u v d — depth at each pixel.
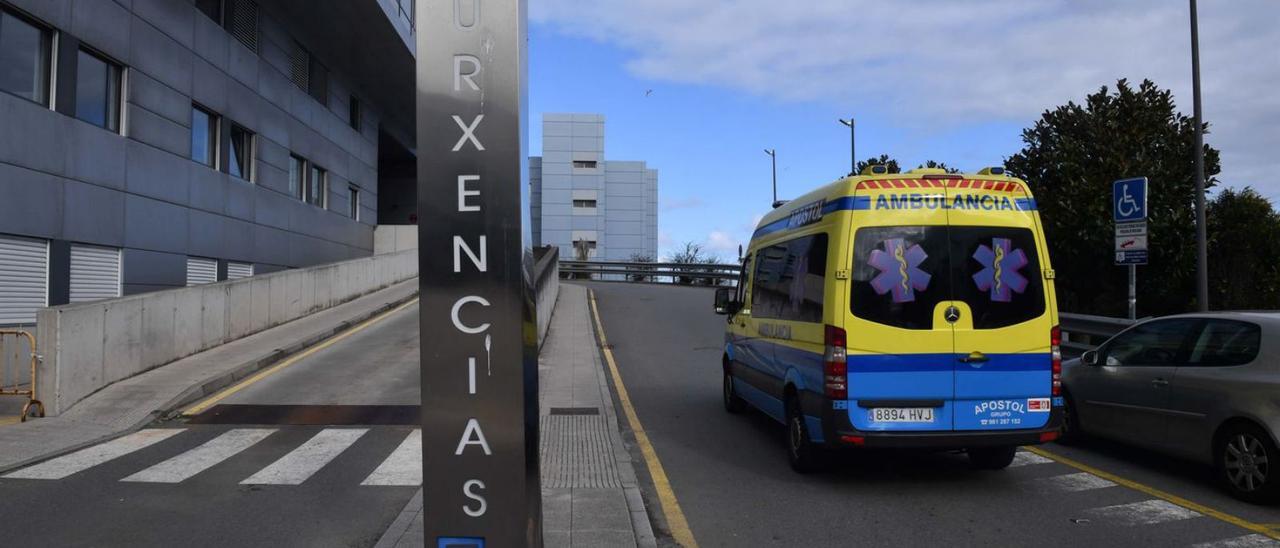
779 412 8.46
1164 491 7.14
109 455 8.51
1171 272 17.88
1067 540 5.88
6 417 10.15
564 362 14.98
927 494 7.14
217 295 15.39
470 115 3.57
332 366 14.05
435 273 3.60
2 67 14.82
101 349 11.41
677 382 13.70
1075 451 8.81
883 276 6.96
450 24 3.57
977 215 7.10
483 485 3.60
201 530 6.07
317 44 30.38
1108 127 17.97
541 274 17.81
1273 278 20.66
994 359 6.96
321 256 31.31
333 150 32.91
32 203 15.25
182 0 20.83
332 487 7.29
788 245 8.49
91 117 17.36
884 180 7.07
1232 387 6.82
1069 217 17.81
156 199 19.53
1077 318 13.87
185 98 20.98
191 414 10.59
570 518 6.10
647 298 29.12
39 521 6.27
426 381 3.61
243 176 25.02
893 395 6.86
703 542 5.88
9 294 14.83
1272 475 6.45
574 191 76.00
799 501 6.93
